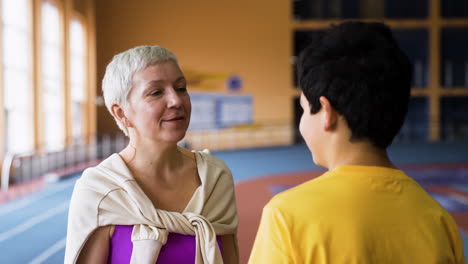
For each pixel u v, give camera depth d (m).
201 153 1.45
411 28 17.47
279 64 16.75
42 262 4.00
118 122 1.33
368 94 0.77
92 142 12.77
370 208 0.77
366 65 0.78
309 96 0.83
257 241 0.81
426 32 17.86
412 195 0.82
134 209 1.22
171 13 16.16
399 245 0.77
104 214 1.22
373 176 0.80
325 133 0.84
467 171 10.05
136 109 1.25
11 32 8.60
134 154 1.33
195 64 16.28
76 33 12.77
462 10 17.81
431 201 0.86
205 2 16.36
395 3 17.73
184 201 1.34
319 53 0.82
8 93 8.45
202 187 1.33
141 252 1.19
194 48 16.28
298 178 9.11
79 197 1.24
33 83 9.29
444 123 17.94
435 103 17.44
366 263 0.74
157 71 1.23
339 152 0.83
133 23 15.95
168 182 1.34
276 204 0.80
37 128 9.39
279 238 0.77
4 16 8.34
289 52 16.77
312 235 0.75
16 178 8.34
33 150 9.18
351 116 0.79
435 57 17.33
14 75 8.70
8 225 5.27
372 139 0.81
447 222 0.86
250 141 16.59
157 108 1.22
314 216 0.76
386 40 0.81
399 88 0.79
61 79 11.16
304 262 0.75
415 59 17.98
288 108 16.81
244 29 16.56
